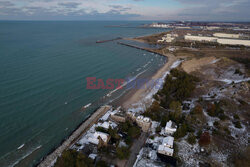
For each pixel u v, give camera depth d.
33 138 75.50
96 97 110.81
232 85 115.69
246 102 96.38
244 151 67.00
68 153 59.03
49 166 60.81
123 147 66.19
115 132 75.00
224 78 137.75
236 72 141.50
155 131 78.75
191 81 130.75
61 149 68.12
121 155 63.22
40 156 66.44
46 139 75.44
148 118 84.00
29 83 120.56
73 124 85.50
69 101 103.94
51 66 156.25
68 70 149.88
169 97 107.12
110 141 72.50
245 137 74.19
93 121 85.44
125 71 158.00
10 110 91.00
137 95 114.75
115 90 121.25
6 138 74.12
